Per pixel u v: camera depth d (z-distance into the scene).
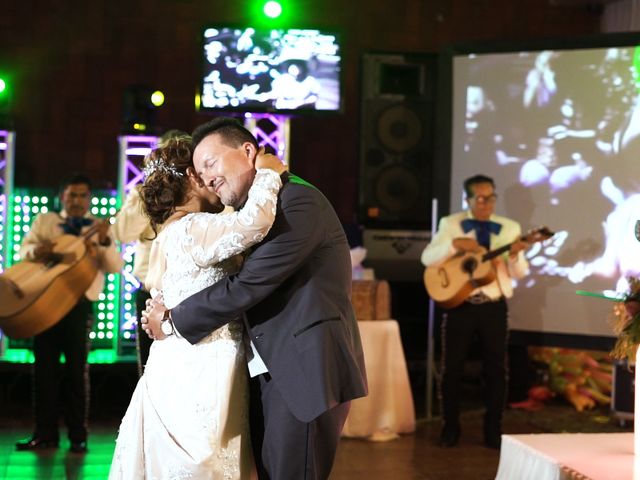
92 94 7.75
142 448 2.86
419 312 7.27
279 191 2.87
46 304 5.10
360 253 6.22
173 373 2.83
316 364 2.78
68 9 7.71
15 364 6.31
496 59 6.20
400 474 4.86
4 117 6.56
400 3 8.15
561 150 6.04
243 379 2.92
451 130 6.31
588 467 3.16
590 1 7.87
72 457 5.09
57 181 7.71
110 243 5.40
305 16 8.04
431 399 6.33
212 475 2.79
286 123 6.30
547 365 6.75
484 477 4.81
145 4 7.80
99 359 6.31
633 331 3.28
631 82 5.87
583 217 5.98
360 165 7.28
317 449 2.87
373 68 7.30
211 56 6.10
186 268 2.85
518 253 5.46
